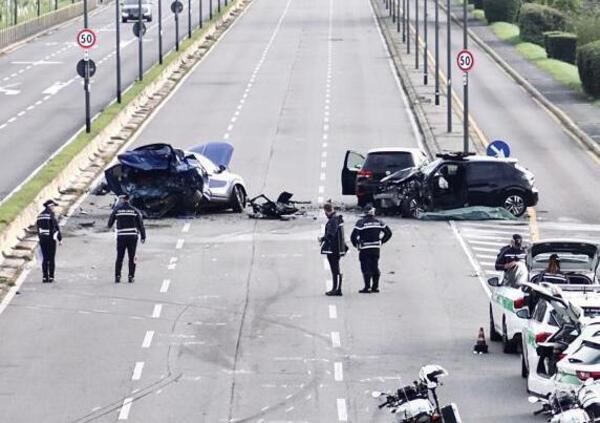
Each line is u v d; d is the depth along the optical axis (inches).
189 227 4611.2
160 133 6801.2
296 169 5826.8
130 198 4798.2
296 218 4776.1
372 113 7470.5
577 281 2982.3
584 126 6889.8
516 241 3462.1
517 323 2871.6
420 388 2080.5
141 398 2662.4
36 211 4613.7
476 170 4785.9
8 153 5979.3
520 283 2952.8
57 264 3988.7
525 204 4798.2
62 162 5403.5
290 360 2935.5
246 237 4409.5
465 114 6053.2
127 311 3408.0
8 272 3850.9
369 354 2982.3
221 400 2640.3
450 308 3430.1
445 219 4763.8
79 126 6766.7
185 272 3878.0
